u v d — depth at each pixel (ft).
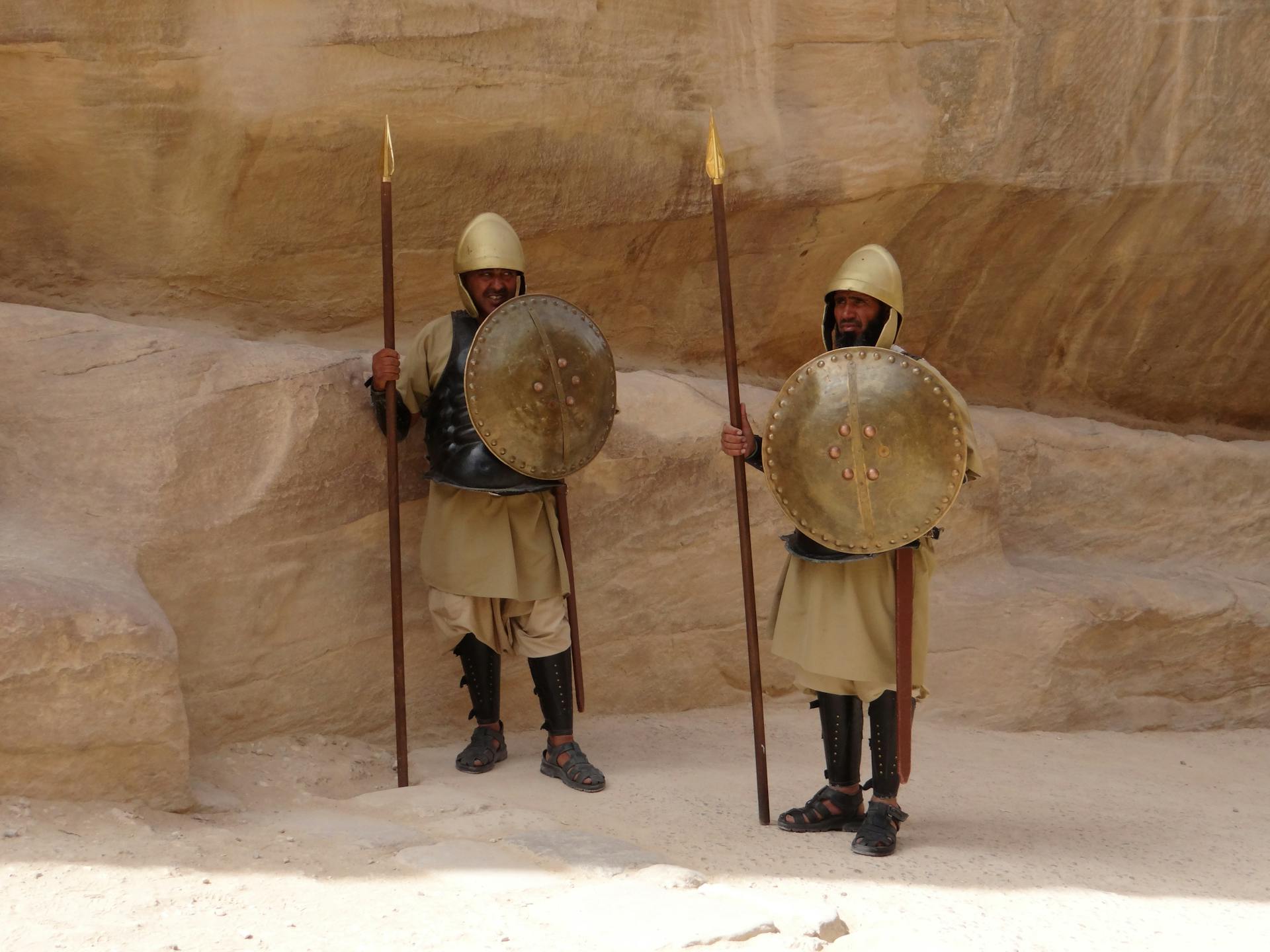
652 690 17.38
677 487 17.38
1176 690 20.21
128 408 13.75
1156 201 20.71
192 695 13.52
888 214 19.54
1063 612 19.01
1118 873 12.19
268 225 16.12
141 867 10.37
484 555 14.06
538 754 15.31
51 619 11.23
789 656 12.94
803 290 19.99
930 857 12.29
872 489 12.24
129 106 14.96
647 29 17.31
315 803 12.96
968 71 19.08
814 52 18.49
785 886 11.10
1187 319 22.56
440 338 14.48
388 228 13.91
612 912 9.91
